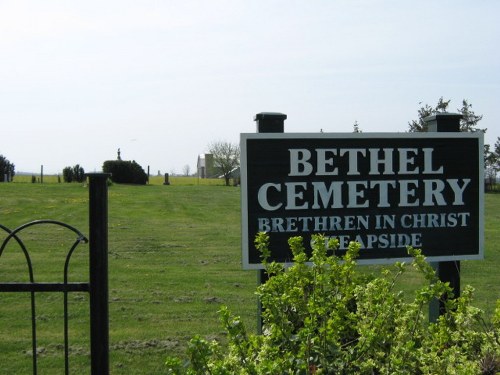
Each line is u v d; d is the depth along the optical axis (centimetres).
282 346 339
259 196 519
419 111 3388
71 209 2569
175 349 680
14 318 804
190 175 9356
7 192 3369
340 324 346
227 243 1644
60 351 673
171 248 1526
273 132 524
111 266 1236
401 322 360
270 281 354
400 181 542
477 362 357
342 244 531
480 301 905
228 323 334
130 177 4819
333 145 530
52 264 1245
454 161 552
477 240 557
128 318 814
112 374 601
